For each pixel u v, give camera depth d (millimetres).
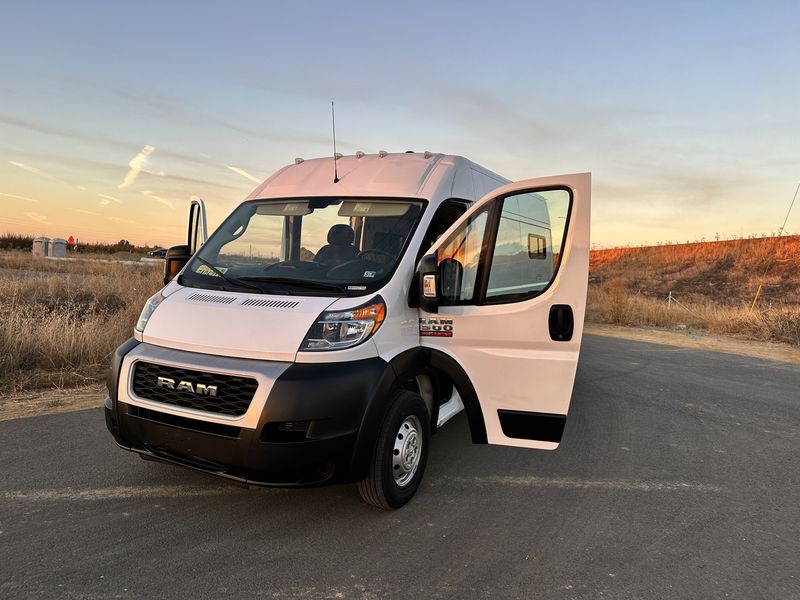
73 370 6746
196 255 4145
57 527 3184
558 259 3576
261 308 3334
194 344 3252
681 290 26969
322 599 2633
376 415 3221
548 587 2797
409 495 3672
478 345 3762
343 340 3195
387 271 3637
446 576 2863
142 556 2932
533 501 3818
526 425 3709
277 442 2957
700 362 9875
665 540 3332
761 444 5277
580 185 3506
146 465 4102
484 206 3828
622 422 5863
